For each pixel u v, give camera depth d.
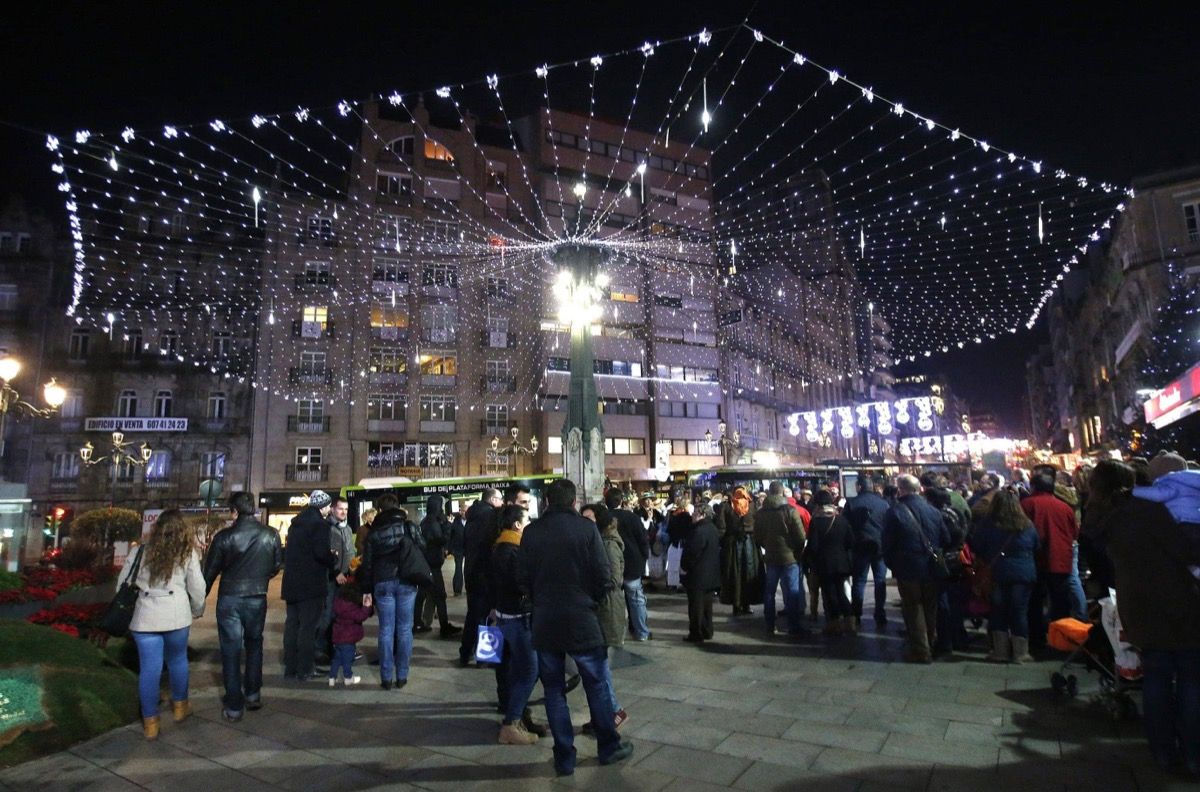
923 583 7.38
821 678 6.79
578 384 18.22
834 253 64.00
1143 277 30.67
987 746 4.88
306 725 5.93
